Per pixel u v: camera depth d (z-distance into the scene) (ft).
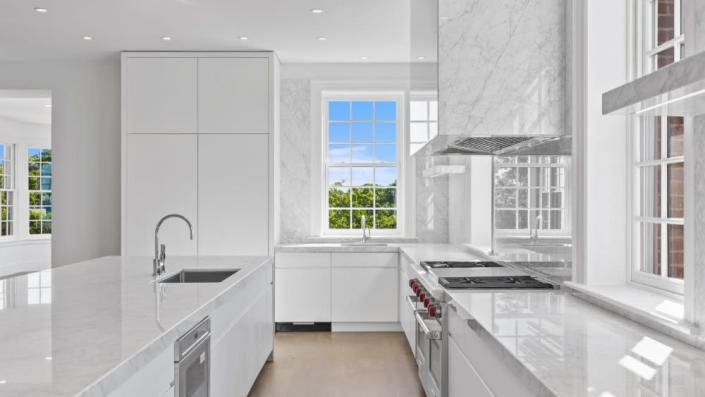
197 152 17.97
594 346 5.28
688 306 5.76
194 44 17.19
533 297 8.14
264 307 13.37
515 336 5.68
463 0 9.66
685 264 5.83
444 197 19.71
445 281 9.52
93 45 17.24
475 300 7.87
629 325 6.22
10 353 4.98
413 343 13.42
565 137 8.83
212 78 17.95
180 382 6.47
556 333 5.82
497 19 9.63
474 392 6.86
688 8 5.64
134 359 4.93
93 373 4.40
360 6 13.83
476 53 9.65
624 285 8.03
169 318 6.52
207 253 18.03
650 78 4.25
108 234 19.33
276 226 18.56
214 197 18.01
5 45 17.20
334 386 12.87
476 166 15.89
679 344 5.36
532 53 9.59
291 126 19.81
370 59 19.08
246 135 17.98
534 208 10.31
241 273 10.75
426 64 11.12
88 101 19.25
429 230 19.63
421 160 19.65
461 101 9.64
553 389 4.01
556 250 9.15
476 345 6.75
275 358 15.21
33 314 6.77
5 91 19.25
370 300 18.08
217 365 8.40
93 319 6.48
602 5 8.08
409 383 13.10
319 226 19.90
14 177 34.12
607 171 8.04
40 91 19.33
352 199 20.44
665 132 7.39
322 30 15.76
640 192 7.95
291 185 19.84
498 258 12.84
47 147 35.58
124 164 17.95
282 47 17.54
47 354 4.94
